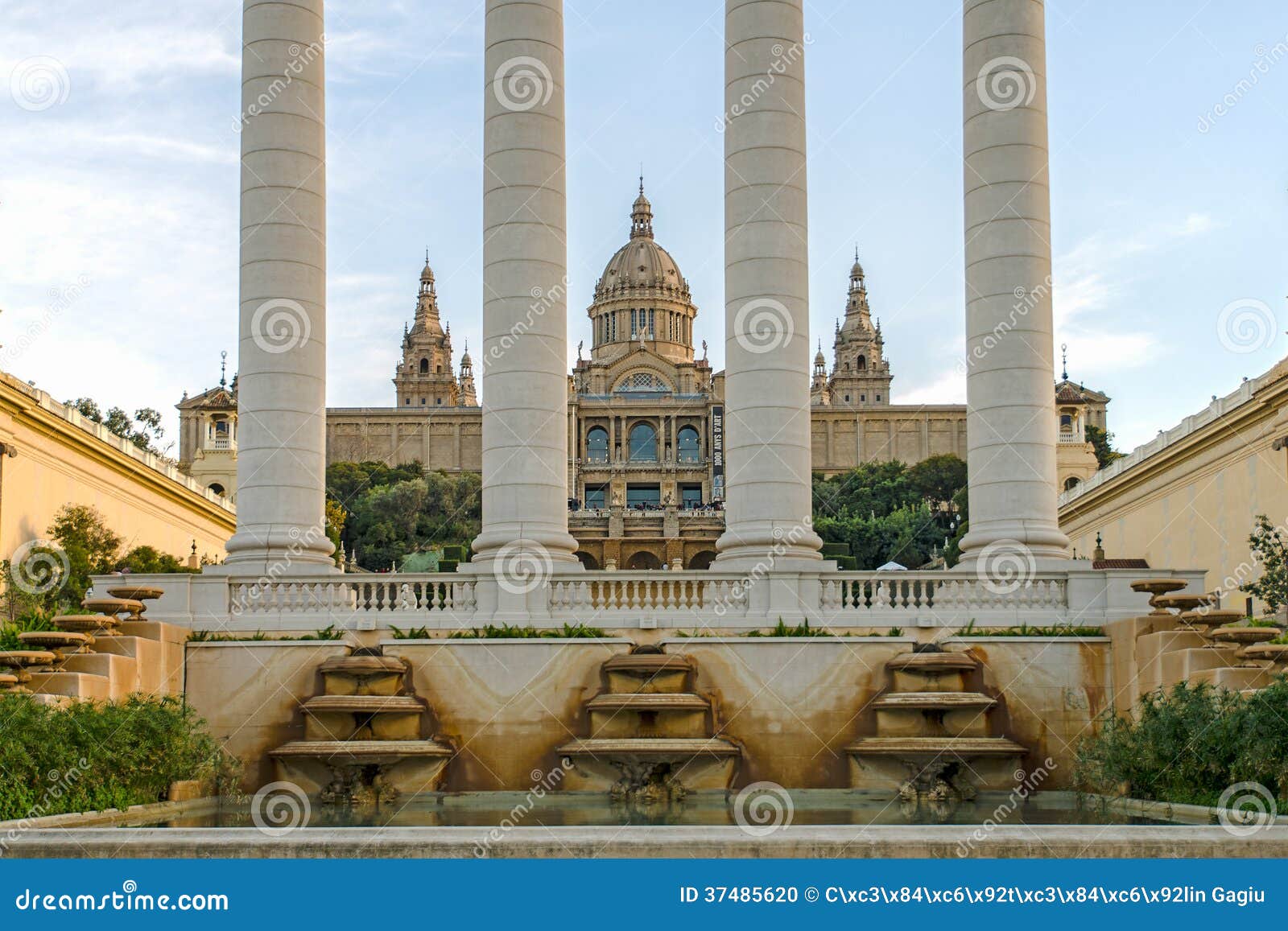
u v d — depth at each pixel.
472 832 18.44
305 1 36.06
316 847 17.98
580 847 17.91
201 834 18.22
